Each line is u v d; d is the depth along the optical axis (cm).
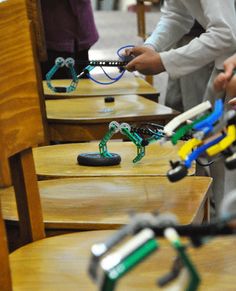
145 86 311
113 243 74
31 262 141
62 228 161
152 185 184
